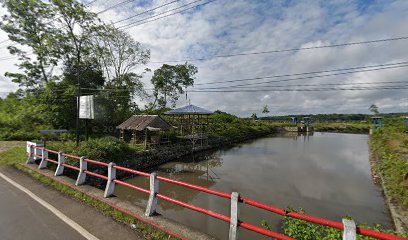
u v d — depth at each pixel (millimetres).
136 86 31516
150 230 4258
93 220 4734
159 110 39406
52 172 8359
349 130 55719
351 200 10266
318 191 11531
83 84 26562
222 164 18391
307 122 58250
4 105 27562
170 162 18969
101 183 12391
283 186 12383
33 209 5285
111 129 27906
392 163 12609
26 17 24078
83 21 25469
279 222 7898
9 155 11789
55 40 24453
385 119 47188
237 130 36969
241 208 9234
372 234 2463
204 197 10781
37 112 23672
